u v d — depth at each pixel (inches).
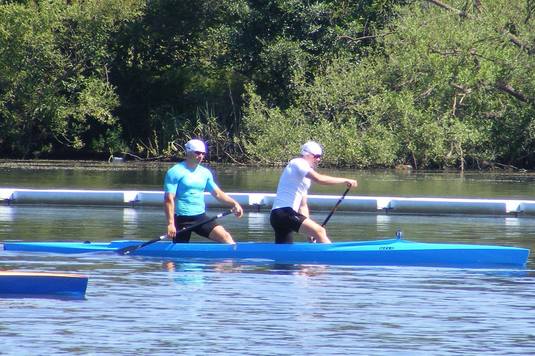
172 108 6348.4
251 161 5866.1
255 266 1955.0
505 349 1328.7
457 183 4426.7
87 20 6063.0
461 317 1505.9
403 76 5369.1
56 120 6043.3
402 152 5531.5
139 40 6407.5
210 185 2097.7
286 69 5940.0
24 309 1531.7
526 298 1652.3
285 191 2044.8
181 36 6535.4
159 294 1651.1
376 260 2028.8
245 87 5772.6
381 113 5378.9
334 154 5467.5
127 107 6402.6
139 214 2942.9
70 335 1374.3
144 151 6412.4
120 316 1488.7
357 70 5472.4
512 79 5349.4
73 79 6097.4
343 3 6048.2
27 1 6112.2
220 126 6122.1
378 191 3868.1
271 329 1419.8
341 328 1429.6
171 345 1330.0
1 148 6358.3
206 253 2062.0
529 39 5305.1
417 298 1643.7
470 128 5398.6
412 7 5664.4
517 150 5605.3
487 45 5260.8
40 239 2326.5
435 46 5251.0
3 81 5949.8
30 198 3196.4
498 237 2466.8
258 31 6122.1
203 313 1512.1
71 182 4192.9
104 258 2043.6
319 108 5629.9
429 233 2546.8
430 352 1311.5
